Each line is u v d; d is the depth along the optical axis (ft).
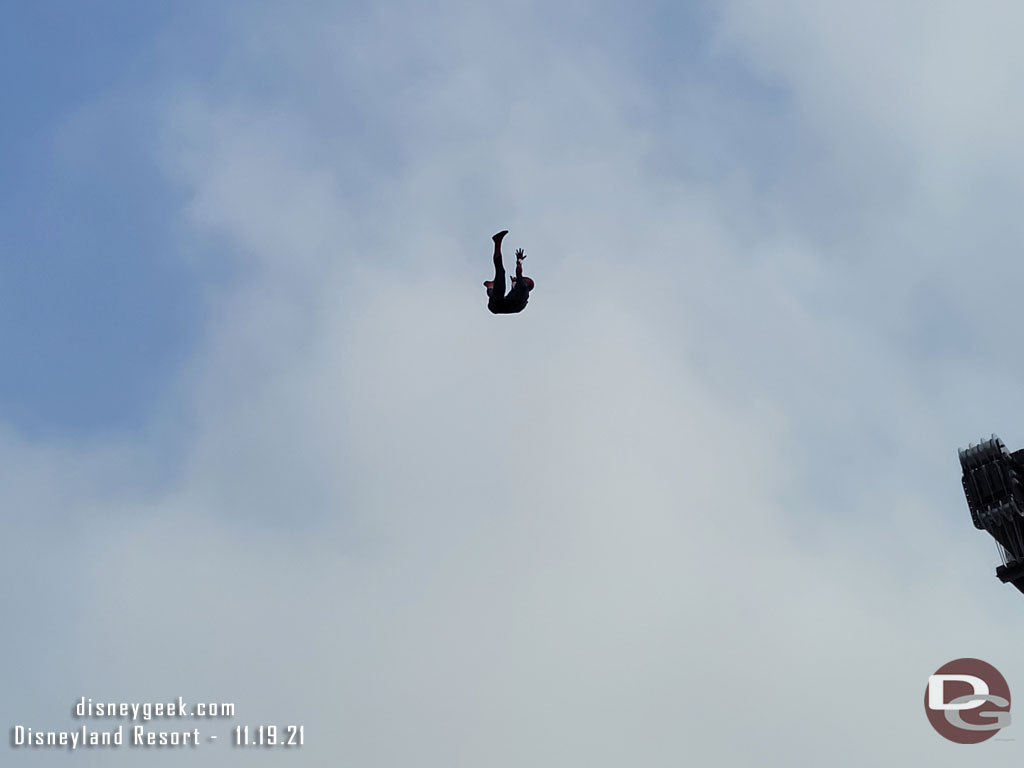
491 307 160.66
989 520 250.78
